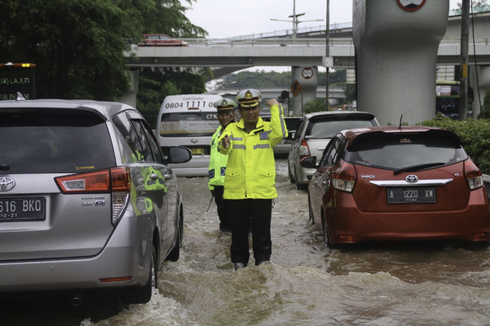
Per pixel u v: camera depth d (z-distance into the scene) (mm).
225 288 4879
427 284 4883
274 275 5184
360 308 4344
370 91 21781
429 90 21547
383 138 6449
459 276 5383
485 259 6055
